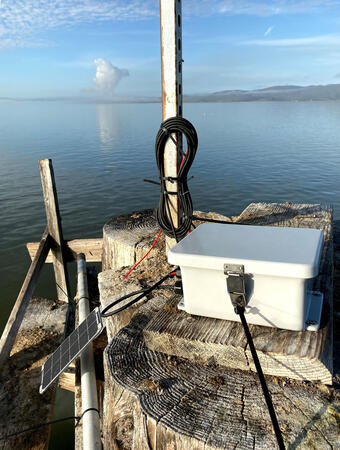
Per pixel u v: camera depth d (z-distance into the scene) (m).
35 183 20.48
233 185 19.69
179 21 2.51
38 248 5.25
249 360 1.83
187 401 1.69
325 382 1.74
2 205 16.39
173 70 2.54
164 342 1.99
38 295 8.59
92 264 10.12
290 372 1.77
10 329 4.06
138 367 1.94
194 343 1.90
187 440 1.49
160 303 2.59
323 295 2.28
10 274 9.87
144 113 172.62
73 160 29.56
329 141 40.19
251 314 1.88
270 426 1.53
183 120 2.60
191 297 2.02
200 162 27.27
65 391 4.75
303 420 1.55
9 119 119.44
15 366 4.10
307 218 3.97
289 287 1.71
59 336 4.66
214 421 1.56
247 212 4.31
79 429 3.02
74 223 14.24
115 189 19.39
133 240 4.07
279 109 181.75
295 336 1.84
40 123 93.25
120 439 1.83
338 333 2.38
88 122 95.19
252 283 1.78
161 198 2.88
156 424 1.57
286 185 19.50
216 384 1.79
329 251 3.02
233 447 1.43
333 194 17.53
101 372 3.44
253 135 48.91
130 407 1.85
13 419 3.38
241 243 1.95
